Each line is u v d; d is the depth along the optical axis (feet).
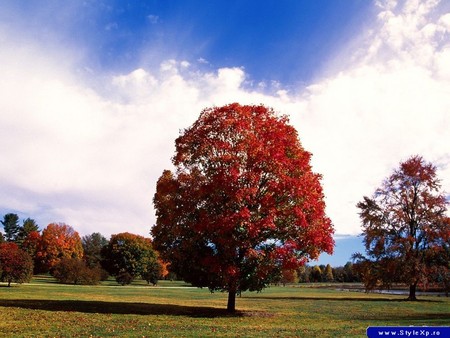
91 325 52.42
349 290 213.25
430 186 128.36
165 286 234.58
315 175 74.08
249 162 68.33
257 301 113.70
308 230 68.49
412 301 115.44
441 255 124.98
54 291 127.75
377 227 129.39
